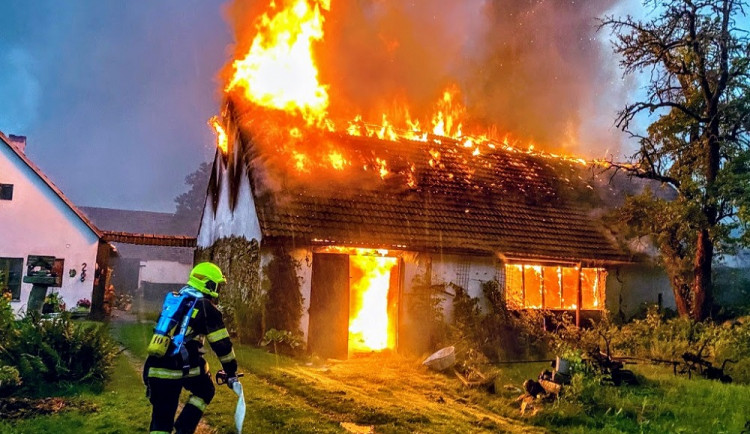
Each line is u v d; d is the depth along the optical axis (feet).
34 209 67.92
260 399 24.80
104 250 74.02
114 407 22.31
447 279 49.34
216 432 19.58
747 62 48.57
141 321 66.23
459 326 46.50
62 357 25.85
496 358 44.24
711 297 50.60
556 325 52.80
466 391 29.60
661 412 25.53
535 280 54.39
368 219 48.98
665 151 53.52
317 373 33.40
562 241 56.24
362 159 56.85
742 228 49.39
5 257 66.49
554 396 27.04
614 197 67.72
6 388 23.22
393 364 38.40
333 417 22.76
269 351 40.93
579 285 55.16
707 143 50.37
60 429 19.07
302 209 47.29
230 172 57.88
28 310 29.14
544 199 61.87
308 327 43.78
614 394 28.35
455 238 50.60
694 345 42.65
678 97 53.47
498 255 51.06
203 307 15.98
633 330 47.78
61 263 68.39
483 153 67.36
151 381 15.42
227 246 56.29
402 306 47.21
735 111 49.67
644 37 52.06
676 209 50.57
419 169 59.00
